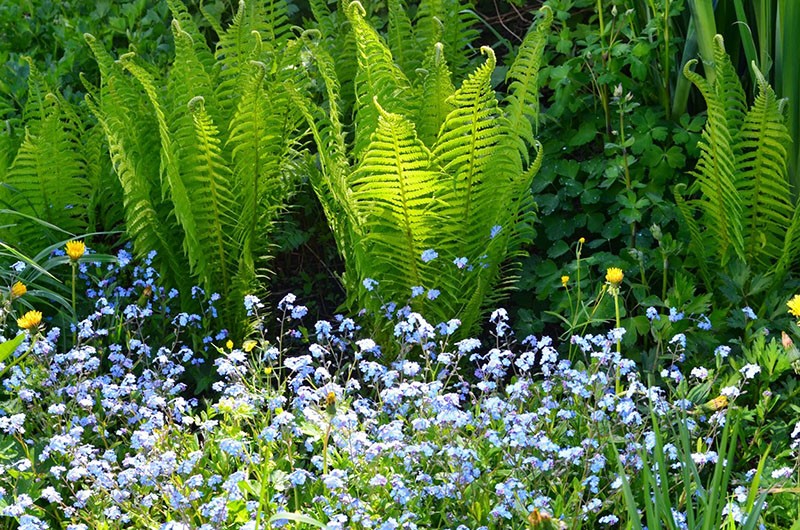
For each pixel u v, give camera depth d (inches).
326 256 179.3
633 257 155.4
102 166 164.4
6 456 118.7
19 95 187.0
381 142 135.6
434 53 155.3
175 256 157.8
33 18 207.5
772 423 132.0
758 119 145.7
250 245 159.2
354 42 175.2
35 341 128.6
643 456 100.7
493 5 207.6
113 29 197.8
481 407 129.6
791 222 151.1
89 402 125.3
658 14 166.1
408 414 134.9
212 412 126.6
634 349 152.1
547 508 111.6
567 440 129.2
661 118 173.9
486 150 144.3
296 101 144.5
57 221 163.2
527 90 149.3
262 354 155.8
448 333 133.8
